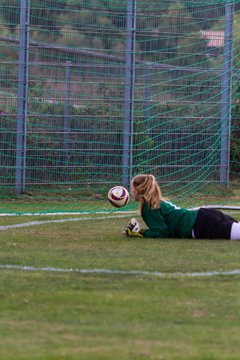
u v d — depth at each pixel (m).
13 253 27.27
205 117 55.00
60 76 52.72
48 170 52.28
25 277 22.80
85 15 53.75
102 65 53.50
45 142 52.28
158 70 54.31
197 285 21.89
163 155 54.34
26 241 30.48
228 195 54.66
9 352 15.24
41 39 52.72
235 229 30.64
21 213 41.94
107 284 21.89
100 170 53.12
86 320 17.95
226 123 55.28
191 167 54.88
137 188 31.16
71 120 52.81
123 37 53.91
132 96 53.62
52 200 50.53
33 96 52.19
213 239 30.81
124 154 53.41
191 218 30.94
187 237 31.17
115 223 37.19
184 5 55.28
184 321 17.94
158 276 23.08
